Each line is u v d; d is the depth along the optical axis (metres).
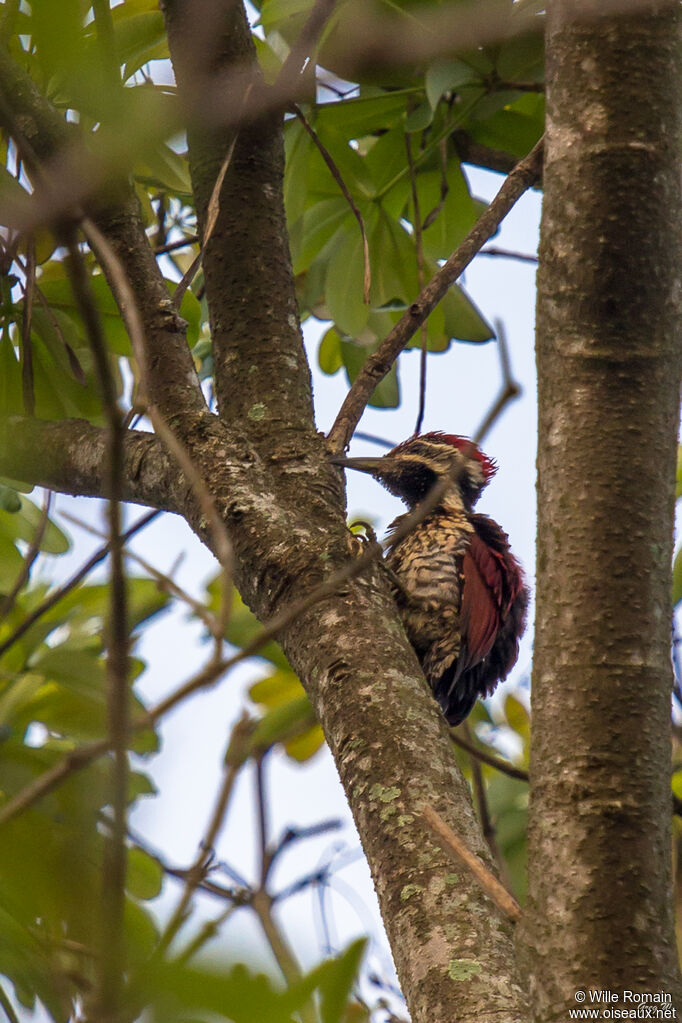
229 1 5.59
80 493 6.68
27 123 5.92
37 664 7.15
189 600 3.84
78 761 3.16
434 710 5.08
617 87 4.45
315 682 5.27
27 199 4.54
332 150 8.52
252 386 6.77
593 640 3.97
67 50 2.70
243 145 7.25
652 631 3.99
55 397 7.51
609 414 4.21
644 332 4.27
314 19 5.61
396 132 8.72
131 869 6.43
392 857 4.52
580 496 4.14
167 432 4.02
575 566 4.07
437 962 4.14
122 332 7.42
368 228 8.98
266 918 2.79
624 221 4.31
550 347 4.37
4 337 7.38
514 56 7.34
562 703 3.95
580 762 3.85
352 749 4.92
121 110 3.06
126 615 3.15
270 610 5.59
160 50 6.74
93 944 3.54
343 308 9.03
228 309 7.04
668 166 4.41
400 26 4.92
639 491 4.12
